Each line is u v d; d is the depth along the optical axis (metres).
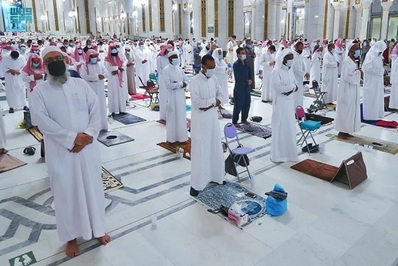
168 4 21.75
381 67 5.98
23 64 7.20
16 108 7.58
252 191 3.63
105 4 38.00
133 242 2.79
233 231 2.92
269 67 7.85
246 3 27.09
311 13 14.01
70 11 24.61
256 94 8.97
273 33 16.47
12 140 5.42
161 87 6.23
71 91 2.38
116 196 3.54
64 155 2.40
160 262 2.54
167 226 3.01
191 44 16.27
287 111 4.25
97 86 5.59
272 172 4.10
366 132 5.59
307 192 3.59
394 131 5.64
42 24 24.98
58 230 2.55
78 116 2.41
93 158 2.50
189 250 2.68
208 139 3.48
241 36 14.27
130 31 28.31
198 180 3.48
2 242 2.80
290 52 4.12
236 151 3.72
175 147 5.01
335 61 7.49
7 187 3.79
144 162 4.46
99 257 2.60
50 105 2.32
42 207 3.36
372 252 2.62
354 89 5.07
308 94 8.75
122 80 6.92
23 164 4.41
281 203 3.13
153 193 3.61
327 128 5.78
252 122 6.31
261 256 2.60
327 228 2.95
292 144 4.35
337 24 19.75
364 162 4.33
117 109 6.88
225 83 7.66
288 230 2.92
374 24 22.44
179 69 5.01
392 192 3.58
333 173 4.02
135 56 10.21
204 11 15.09
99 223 2.62
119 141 5.29
